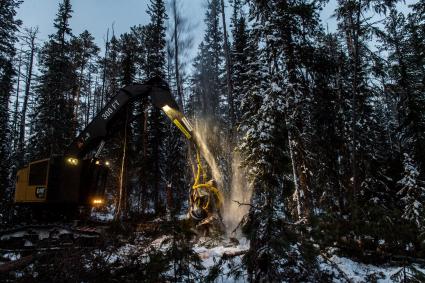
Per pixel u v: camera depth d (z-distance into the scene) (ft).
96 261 20.30
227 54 75.66
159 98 35.06
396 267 22.50
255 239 16.34
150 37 97.86
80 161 37.68
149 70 91.81
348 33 46.29
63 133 84.07
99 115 37.50
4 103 82.17
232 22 92.53
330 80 53.72
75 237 31.94
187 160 84.53
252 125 48.42
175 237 19.47
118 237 24.48
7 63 82.79
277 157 34.04
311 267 17.80
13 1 83.05
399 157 57.00
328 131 52.65
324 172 51.49
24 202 38.22
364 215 23.21
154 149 90.12
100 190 39.50
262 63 52.31
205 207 32.19
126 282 18.97
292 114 46.65
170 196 76.89
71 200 36.78
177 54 87.71
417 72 73.72
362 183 50.29
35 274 21.25
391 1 41.06
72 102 105.29
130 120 40.24
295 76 48.85
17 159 75.00
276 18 47.60
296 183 42.91
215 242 29.48
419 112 68.23
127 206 79.46
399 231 21.86
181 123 34.24
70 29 96.43
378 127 65.05
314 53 48.62
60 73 89.15
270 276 15.67
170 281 19.17
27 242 33.09
